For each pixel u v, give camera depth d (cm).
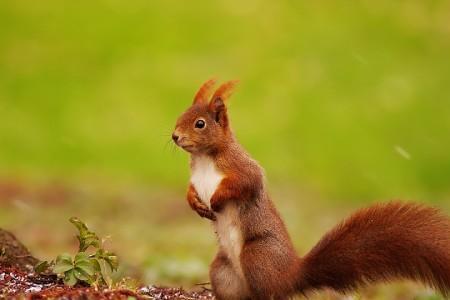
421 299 827
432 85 2341
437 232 636
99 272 640
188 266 957
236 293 659
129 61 2400
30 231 1255
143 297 593
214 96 671
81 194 1583
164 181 1930
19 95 2267
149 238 1230
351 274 641
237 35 2495
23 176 1770
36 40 2481
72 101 2247
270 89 2269
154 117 2152
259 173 659
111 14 2567
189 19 2555
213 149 664
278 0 2645
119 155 2042
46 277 662
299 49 2445
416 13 2625
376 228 643
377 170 2048
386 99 2264
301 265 644
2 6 2564
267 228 646
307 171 2012
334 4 2648
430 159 2109
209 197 662
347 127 2161
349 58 2417
